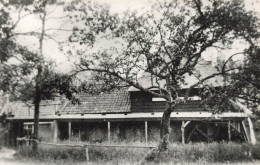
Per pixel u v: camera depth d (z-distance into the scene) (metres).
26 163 14.34
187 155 14.60
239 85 14.32
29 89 16.05
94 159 14.62
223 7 14.38
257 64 13.84
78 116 26.58
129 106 26.56
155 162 13.82
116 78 15.64
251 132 20.73
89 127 27.38
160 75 15.32
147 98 26.16
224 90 14.87
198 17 15.06
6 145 22.86
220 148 15.13
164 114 15.22
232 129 24.12
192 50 15.20
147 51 14.93
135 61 15.10
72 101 17.05
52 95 16.45
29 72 15.54
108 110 26.66
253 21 14.21
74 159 14.72
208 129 24.78
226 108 15.06
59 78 15.72
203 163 13.52
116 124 26.84
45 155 15.42
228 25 14.59
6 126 23.27
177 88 15.37
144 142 22.70
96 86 16.05
